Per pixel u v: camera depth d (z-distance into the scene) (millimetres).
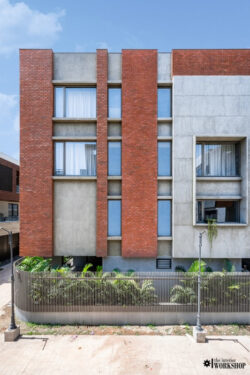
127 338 7836
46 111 11156
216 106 11062
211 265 11328
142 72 11141
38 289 8898
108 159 11477
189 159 11109
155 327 8570
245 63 11188
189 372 6285
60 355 6930
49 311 8789
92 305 8766
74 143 11656
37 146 11148
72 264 14180
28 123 11148
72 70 11391
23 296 9055
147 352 7102
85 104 11570
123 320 8742
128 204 11047
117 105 11469
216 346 7445
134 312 8758
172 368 6426
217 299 8828
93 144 11625
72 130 11555
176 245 10945
